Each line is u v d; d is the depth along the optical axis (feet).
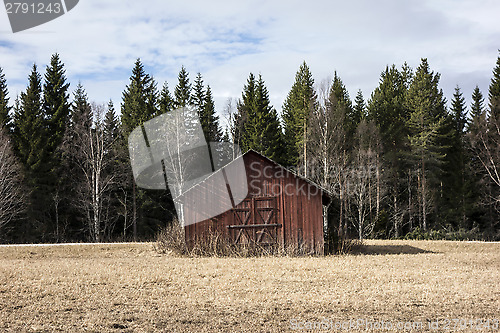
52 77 198.29
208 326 37.11
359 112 241.76
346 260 78.38
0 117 181.16
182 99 203.72
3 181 154.51
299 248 87.92
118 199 177.27
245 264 72.54
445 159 208.95
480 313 40.78
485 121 202.18
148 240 169.17
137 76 210.79
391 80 250.37
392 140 211.20
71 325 37.14
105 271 65.41
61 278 58.23
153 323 38.06
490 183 192.85
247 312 41.32
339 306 43.42
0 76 197.36
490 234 189.57
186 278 58.90
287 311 41.60
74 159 180.55
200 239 91.61
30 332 35.24
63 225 174.09
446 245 113.91
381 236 176.24
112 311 41.65
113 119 192.75
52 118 186.91
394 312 41.11
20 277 58.95
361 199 167.02
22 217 165.58
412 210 190.70
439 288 51.78
